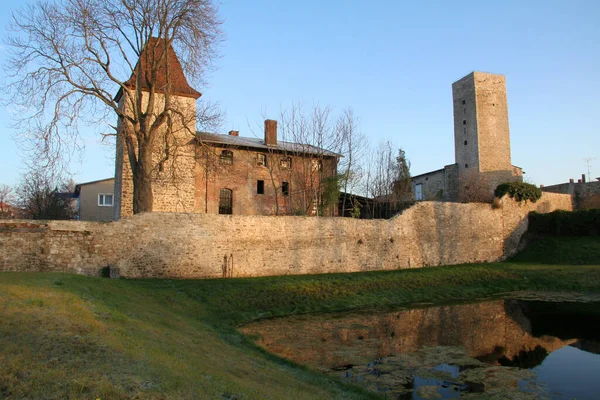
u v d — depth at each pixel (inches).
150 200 796.0
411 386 358.0
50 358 212.2
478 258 1098.7
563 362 434.3
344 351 454.0
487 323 596.4
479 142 1627.7
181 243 725.3
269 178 1245.1
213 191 1163.3
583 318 625.6
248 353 390.0
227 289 647.1
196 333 411.2
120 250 677.9
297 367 378.6
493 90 1673.2
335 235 879.7
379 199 1338.6
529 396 341.7
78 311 307.4
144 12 783.7
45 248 629.9
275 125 1310.3
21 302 301.3
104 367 209.3
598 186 1547.7
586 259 1027.9
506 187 1195.3
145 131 804.6
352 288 744.3
